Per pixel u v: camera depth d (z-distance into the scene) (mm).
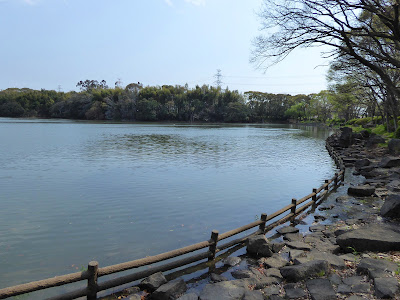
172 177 16578
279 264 6457
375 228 7320
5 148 28156
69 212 10492
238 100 138500
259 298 4957
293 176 17719
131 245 7902
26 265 6801
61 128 63875
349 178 17266
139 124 97938
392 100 29047
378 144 28297
